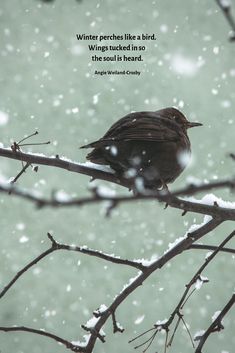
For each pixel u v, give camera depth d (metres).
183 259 17.56
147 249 18.08
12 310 17.19
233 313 16.61
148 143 5.88
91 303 17.38
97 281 17.73
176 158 6.12
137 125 5.87
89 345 4.61
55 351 16.56
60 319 17.08
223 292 17.20
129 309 17.05
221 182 2.71
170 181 6.34
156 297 17.22
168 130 6.07
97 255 4.69
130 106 19.64
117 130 5.79
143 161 5.92
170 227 18.33
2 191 2.49
